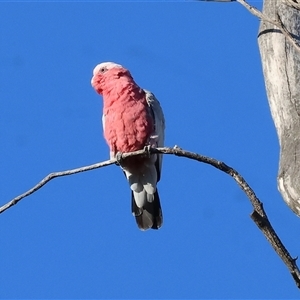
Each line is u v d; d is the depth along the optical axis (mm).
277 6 9125
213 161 7672
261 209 7199
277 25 8086
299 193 7785
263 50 9141
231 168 7547
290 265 7062
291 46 8875
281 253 7102
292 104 8641
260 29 9305
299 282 7039
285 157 8172
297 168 7867
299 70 8789
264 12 9359
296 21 9039
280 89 8812
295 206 7918
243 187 7383
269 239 7145
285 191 7988
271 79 8977
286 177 7973
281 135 8594
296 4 8367
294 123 8492
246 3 8242
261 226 7172
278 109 8766
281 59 8875
